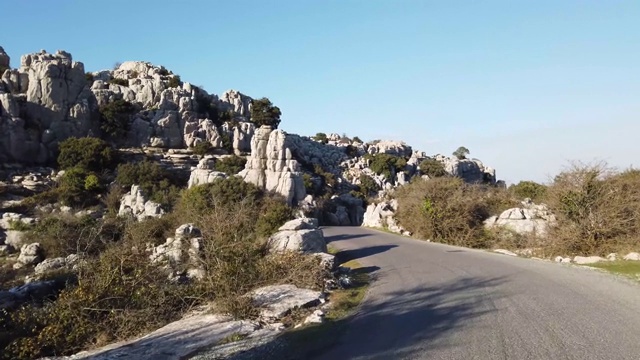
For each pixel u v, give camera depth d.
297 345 8.36
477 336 8.09
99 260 13.81
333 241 25.66
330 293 12.48
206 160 53.88
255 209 24.88
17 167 52.84
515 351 7.27
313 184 63.91
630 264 15.94
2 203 45.56
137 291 12.17
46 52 61.47
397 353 7.50
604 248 19.30
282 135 48.66
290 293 12.08
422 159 95.62
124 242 18.08
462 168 90.56
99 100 64.00
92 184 48.78
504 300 10.59
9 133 53.25
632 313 9.20
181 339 9.49
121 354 8.95
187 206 31.14
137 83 71.50
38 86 57.62
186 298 12.73
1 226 37.59
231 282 12.67
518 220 25.50
